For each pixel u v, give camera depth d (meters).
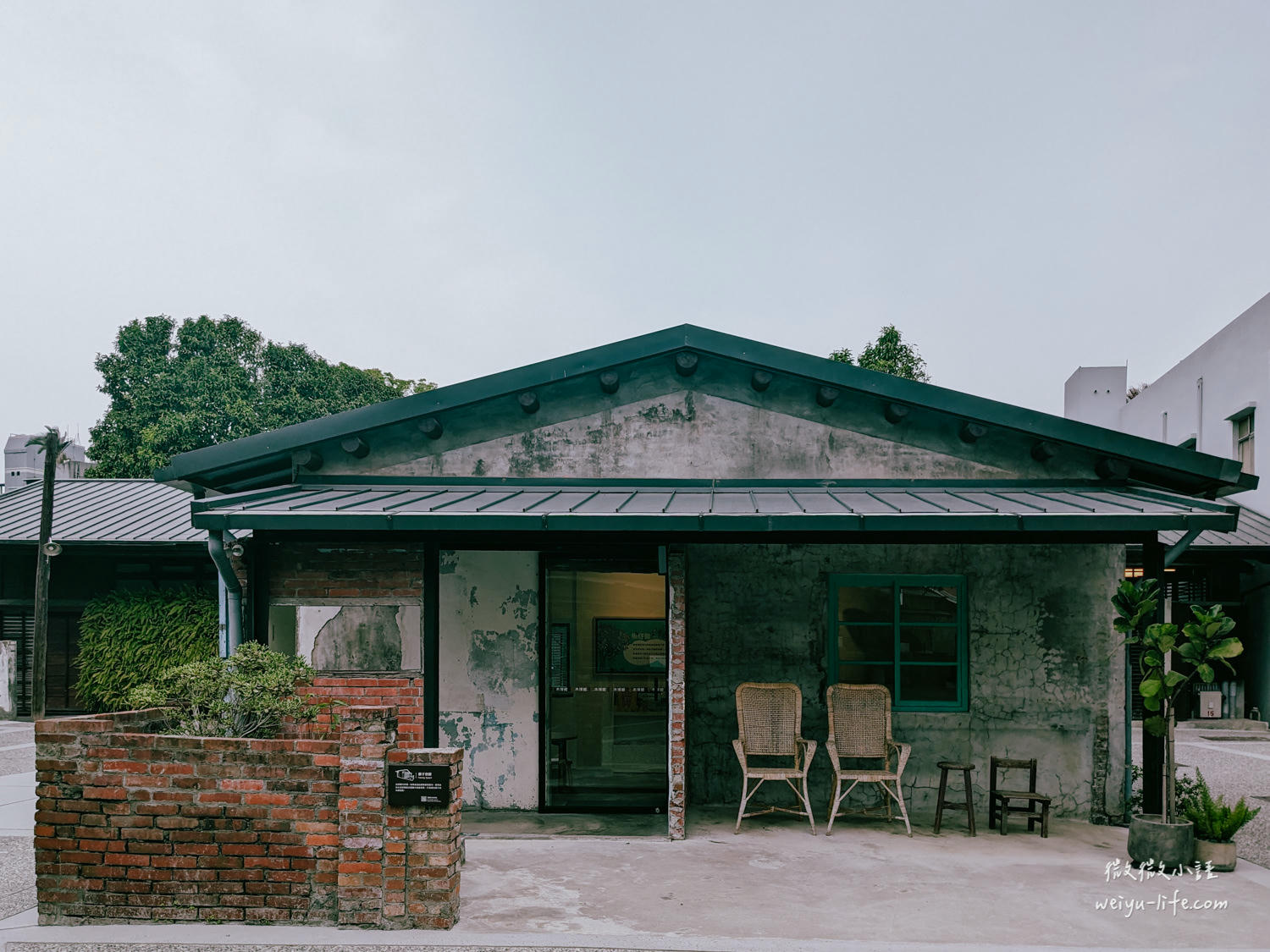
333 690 7.78
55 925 5.43
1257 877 6.63
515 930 5.38
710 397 8.88
